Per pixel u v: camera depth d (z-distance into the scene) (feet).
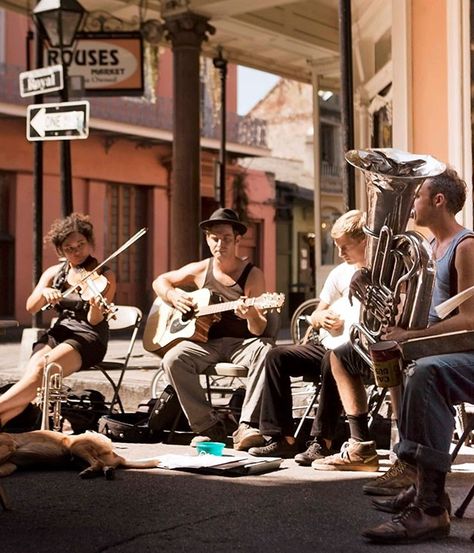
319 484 17.42
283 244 106.01
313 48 52.29
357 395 18.72
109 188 87.51
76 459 18.51
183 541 13.48
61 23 31.81
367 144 44.86
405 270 15.31
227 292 22.24
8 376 32.17
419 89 28.84
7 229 80.69
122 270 88.58
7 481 17.54
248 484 17.35
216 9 45.60
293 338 26.66
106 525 14.34
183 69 46.24
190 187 46.62
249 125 98.48
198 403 21.56
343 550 13.10
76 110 30.53
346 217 19.93
